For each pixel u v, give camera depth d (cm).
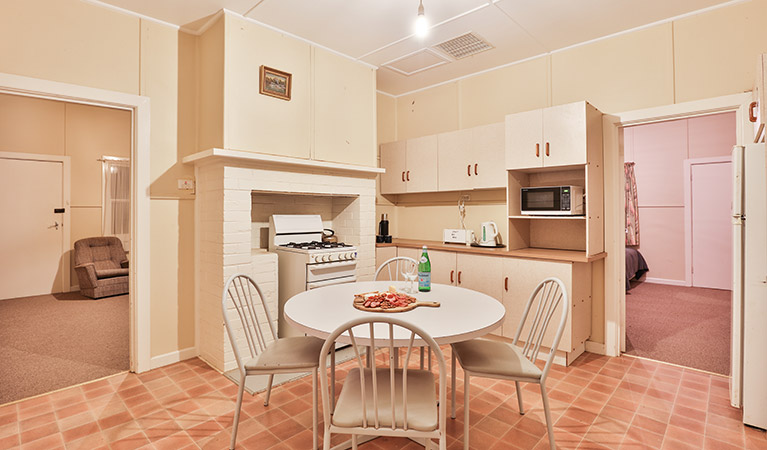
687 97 276
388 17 283
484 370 173
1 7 223
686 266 591
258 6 266
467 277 340
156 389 247
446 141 388
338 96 345
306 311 179
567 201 296
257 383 254
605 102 313
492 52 344
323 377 135
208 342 290
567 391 244
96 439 192
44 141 524
